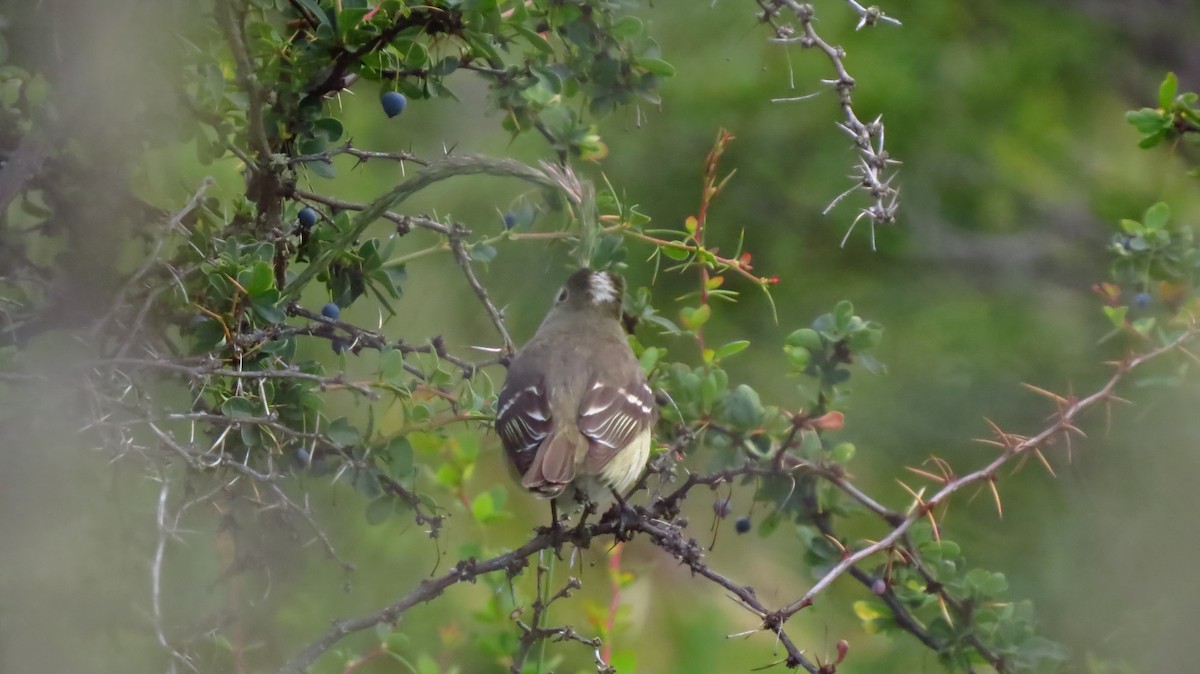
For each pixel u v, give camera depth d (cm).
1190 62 2080
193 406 783
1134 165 2130
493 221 1550
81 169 803
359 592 1199
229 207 943
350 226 873
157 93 805
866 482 1600
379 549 1221
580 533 831
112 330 793
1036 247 2009
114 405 707
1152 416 1206
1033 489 1480
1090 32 2012
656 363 1010
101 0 742
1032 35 2009
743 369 1711
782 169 1827
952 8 1975
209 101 849
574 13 905
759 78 1791
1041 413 1636
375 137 1576
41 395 688
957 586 916
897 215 1898
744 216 1825
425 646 1216
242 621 875
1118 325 974
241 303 797
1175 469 1205
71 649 727
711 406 930
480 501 1042
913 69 1905
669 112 1772
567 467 894
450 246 919
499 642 1011
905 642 1403
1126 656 1059
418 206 1531
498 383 1386
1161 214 1009
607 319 1011
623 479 941
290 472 824
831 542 931
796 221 1842
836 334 913
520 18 865
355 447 821
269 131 870
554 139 962
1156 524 1192
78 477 718
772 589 1638
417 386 864
